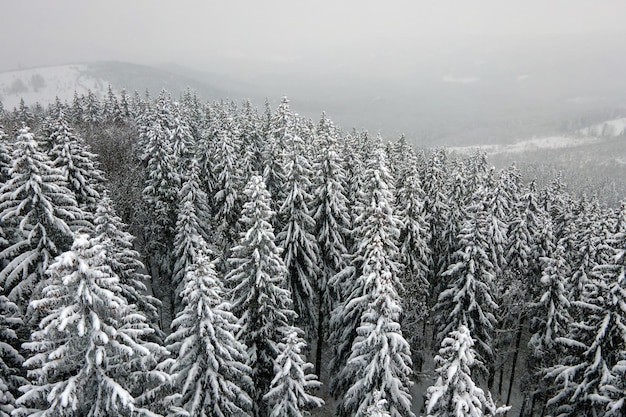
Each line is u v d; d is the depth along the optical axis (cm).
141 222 3603
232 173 3312
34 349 997
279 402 1698
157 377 1165
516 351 3003
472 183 3834
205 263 1525
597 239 2698
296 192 2523
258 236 1888
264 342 1991
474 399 1370
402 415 1850
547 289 2458
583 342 2061
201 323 1477
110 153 4259
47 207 1723
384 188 2148
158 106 4700
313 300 2803
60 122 2891
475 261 2478
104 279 1066
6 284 1598
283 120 3422
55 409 995
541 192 4350
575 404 1995
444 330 2594
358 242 2486
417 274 2902
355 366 1938
